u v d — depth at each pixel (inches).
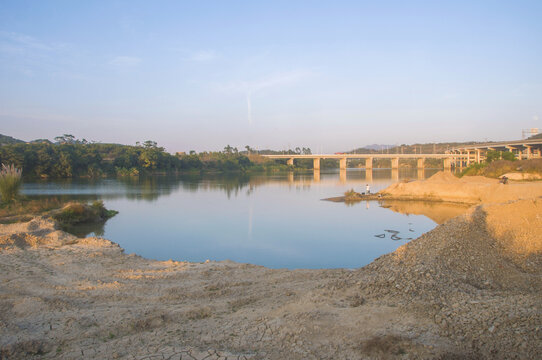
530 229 488.1
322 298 374.3
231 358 268.8
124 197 1942.7
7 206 1196.5
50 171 3476.9
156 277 550.0
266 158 6496.1
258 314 362.3
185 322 363.3
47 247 747.4
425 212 1422.2
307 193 2196.1
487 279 388.5
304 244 895.1
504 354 242.4
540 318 262.5
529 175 2043.6
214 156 6063.0
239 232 1041.5
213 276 562.6
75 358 287.9
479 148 4596.5
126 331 343.6
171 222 1202.0
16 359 294.7
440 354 247.8
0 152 3159.5
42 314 387.2
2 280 514.6
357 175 4566.9
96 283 513.0
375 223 1181.7
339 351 266.1
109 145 4948.3
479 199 1660.9
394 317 308.0
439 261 407.5
